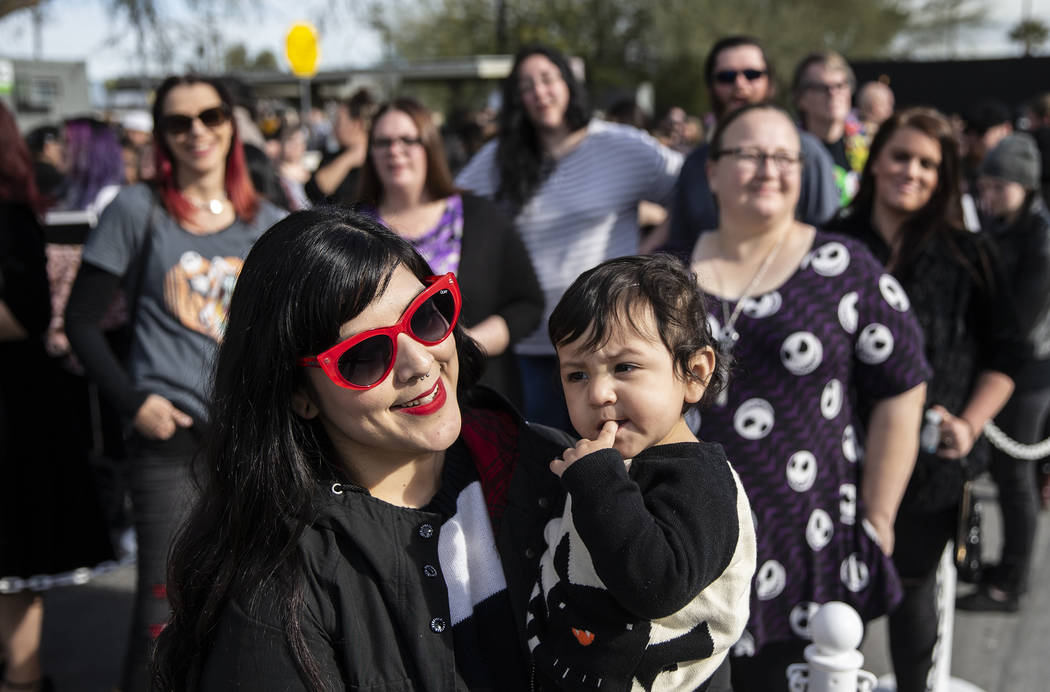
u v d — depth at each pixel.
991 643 4.00
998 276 2.88
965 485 2.79
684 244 3.73
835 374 2.31
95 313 2.87
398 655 1.29
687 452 1.46
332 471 1.37
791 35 29.70
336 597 1.27
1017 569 4.24
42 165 6.04
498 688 1.39
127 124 7.82
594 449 1.42
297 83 16.95
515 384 3.40
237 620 1.24
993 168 4.09
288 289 1.28
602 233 3.96
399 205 3.38
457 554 1.40
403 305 1.31
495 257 3.34
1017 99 19.28
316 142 14.06
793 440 2.28
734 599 1.43
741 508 1.45
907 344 2.34
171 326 2.88
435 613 1.31
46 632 4.06
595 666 1.38
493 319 3.29
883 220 3.05
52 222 4.83
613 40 29.81
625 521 1.33
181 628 1.33
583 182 3.93
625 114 7.09
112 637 4.02
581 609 1.41
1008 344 2.91
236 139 3.05
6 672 3.34
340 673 1.26
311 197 5.64
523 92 3.91
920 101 20.17
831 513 2.31
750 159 2.36
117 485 4.78
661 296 1.48
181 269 2.88
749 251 2.43
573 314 1.50
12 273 3.12
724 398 2.30
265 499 1.28
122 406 2.79
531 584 1.47
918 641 2.84
